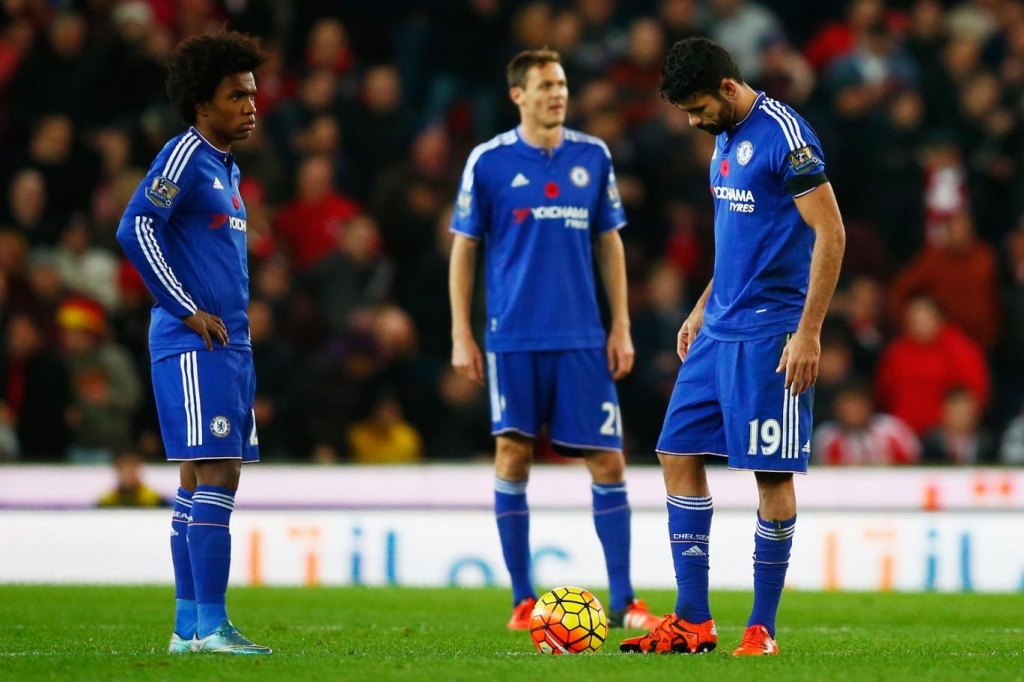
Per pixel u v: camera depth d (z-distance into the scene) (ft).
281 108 179.01
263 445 149.07
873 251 174.91
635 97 180.34
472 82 191.62
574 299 94.99
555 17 194.59
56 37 179.42
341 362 152.25
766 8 213.66
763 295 71.41
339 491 137.08
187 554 75.72
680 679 61.00
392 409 150.41
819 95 186.39
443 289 166.81
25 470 137.18
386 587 128.57
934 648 78.38
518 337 94.84
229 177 74.49
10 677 62.23
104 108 176.65
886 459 149.89
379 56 204.44
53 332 155.12
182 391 71.67
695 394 73.26
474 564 134.72
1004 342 171.12
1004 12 205.16
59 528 133.90
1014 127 185.68
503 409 95.45
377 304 161.79
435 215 169.48
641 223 173.58
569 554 134.10
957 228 170.19
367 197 180.34
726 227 72.54
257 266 158.92
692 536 73.51
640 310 159.94
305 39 203.72
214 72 72.64
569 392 94.68
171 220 72.59
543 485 137.49
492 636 87.35
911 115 181.47
